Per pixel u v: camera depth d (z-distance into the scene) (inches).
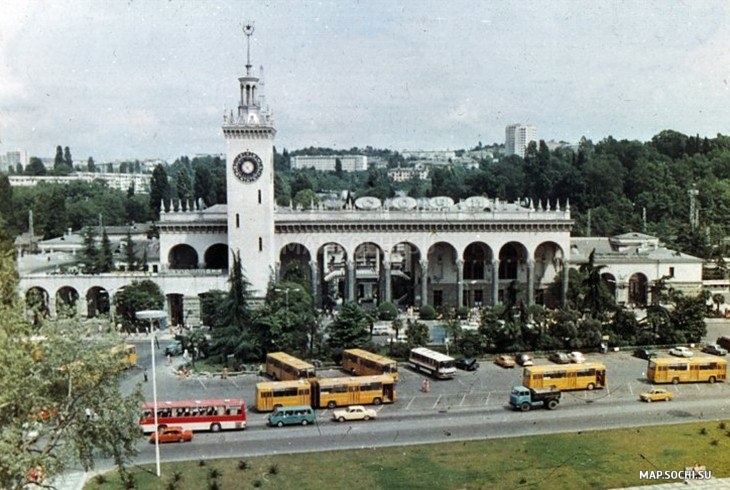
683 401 3735.2
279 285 5049.2
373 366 4060.0
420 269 6422.2
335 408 3624.5
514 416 3476.9
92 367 2390.5
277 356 4212.6
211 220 6171.3
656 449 2979.8
